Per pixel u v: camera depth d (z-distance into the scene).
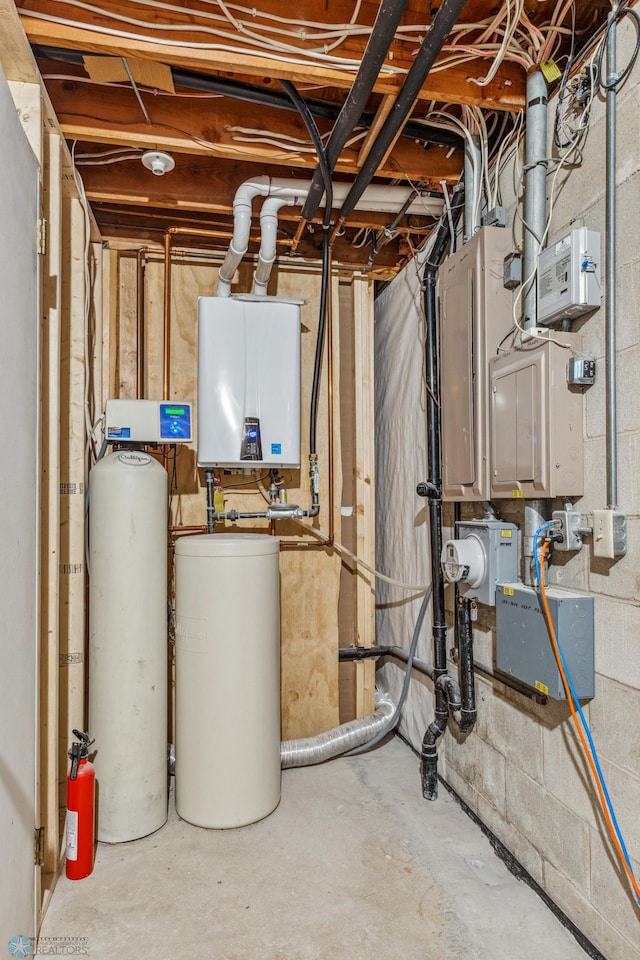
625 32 1.32
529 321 1.62
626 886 1.30
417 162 2.09
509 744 1.80
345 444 2.80
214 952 1.42
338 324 2.78
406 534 2.72
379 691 2.98
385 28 1.29
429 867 1.76
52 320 1.70
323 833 1.94
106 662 1.94
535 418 1.49
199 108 1.90
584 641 1.41
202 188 2.32
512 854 1.76
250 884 1.68
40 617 1.65
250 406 2.29
